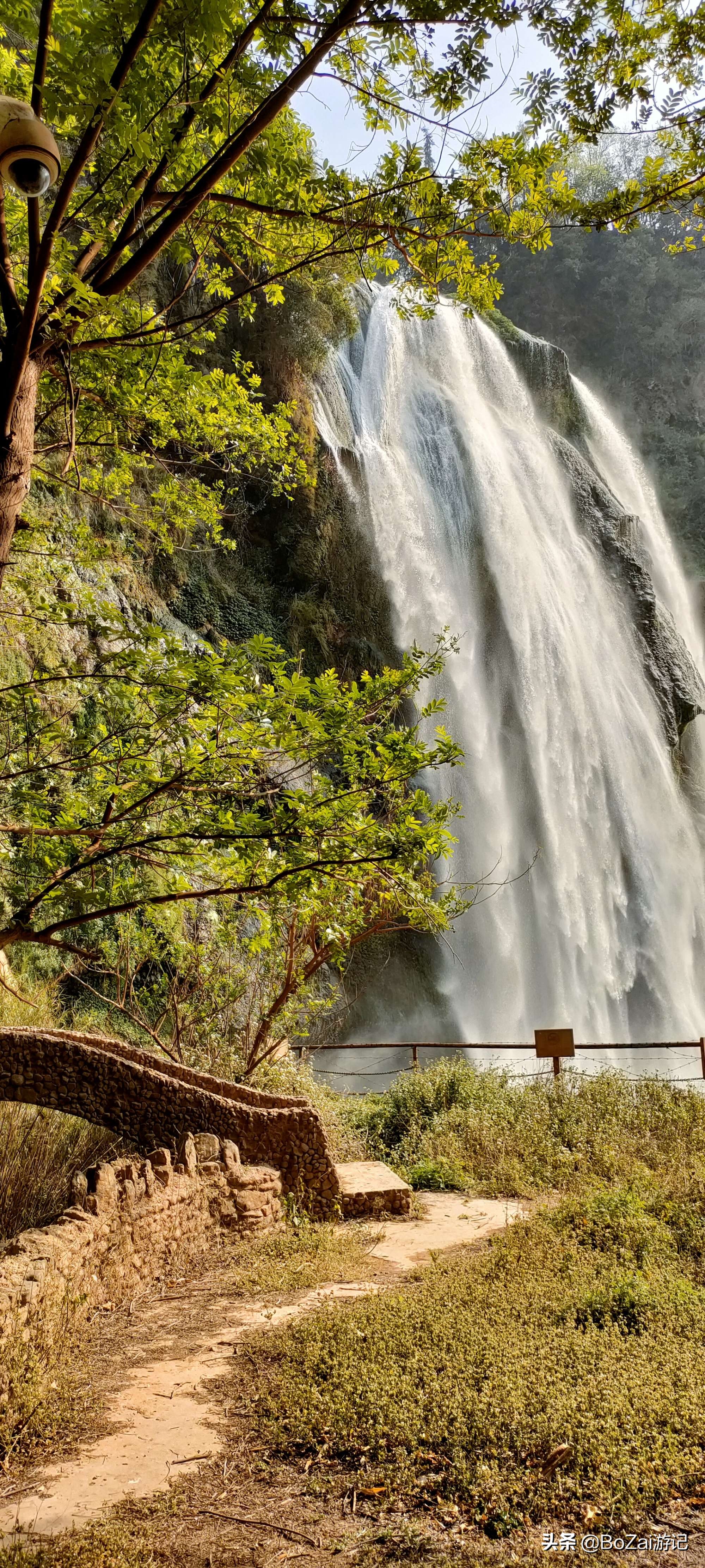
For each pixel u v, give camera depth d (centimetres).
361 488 2475
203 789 415
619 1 406
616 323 5644
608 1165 786
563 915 2573
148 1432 362
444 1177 831
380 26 399
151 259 396
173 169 471
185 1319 492
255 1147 706
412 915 505
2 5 349
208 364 1958
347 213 482
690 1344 397
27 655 1075
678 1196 662
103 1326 479
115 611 461
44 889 402
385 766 465
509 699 2702
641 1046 1048
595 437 4162
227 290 662
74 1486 324
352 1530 292
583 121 447
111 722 429
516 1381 354
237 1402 387
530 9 404
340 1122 961
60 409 632
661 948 2788
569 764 2766
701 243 497
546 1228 570
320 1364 399
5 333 415
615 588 3325
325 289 1652
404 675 521
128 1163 557
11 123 307
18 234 541
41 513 938
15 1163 581
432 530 2709
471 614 2728
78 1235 479
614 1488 298
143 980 1199
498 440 3144
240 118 458
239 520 2172
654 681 3272
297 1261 579
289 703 429
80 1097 656
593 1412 334
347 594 2383
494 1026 2355
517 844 2570
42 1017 942
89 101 308
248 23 395
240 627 2061
